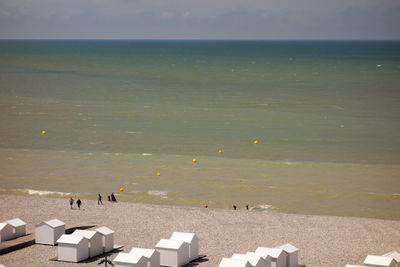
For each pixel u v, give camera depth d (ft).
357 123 252.83
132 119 263.49
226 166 179.93
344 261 101.04
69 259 96.37
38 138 221.25
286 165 181.16
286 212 137.90
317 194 151.84
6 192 151.94
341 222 126.82
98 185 159.63
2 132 231.09
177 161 186.39
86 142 214.48
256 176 168.96
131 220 126.41
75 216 128.77
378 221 127.54
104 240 102.68
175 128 242.17
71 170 174.81
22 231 110.01
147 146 208.03
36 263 95.14
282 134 229.66
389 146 207.92
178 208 137.08
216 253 104.37
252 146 208.74
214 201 146.30
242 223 125.49
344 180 164.66
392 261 90.48
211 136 225.97
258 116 271.90
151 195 151.23
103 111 285.02
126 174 170.60
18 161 185.06
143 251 92.38
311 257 103.09
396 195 150.61
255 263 88.33
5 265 93.76
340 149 203.41
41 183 160.97
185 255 96.99
